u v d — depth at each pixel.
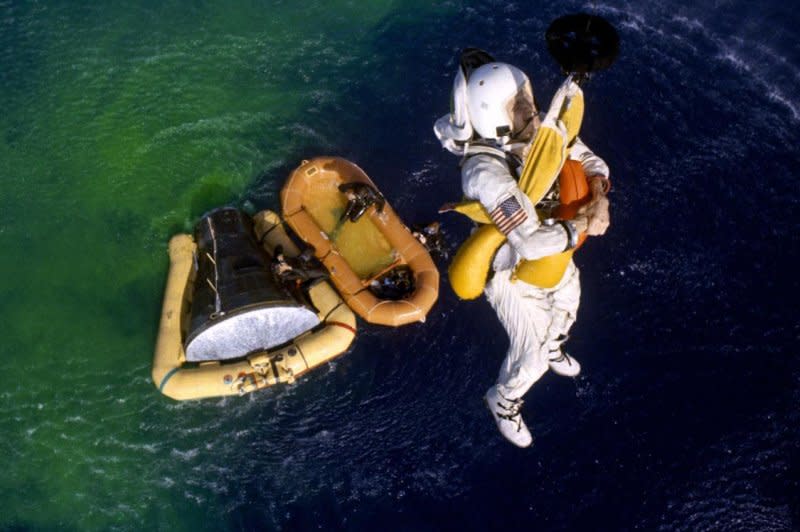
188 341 8.42
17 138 10.77
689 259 9.32
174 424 8.81
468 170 5.91
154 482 8.51
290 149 10.59
